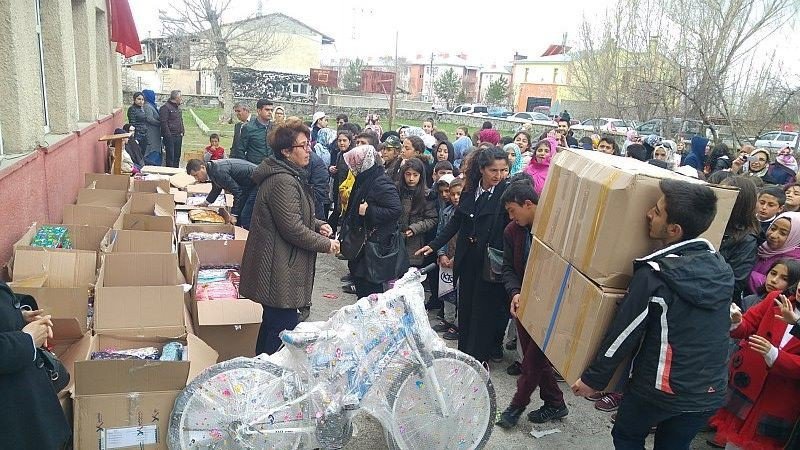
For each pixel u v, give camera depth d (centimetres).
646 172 237
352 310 282
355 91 4153
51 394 226
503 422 352
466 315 404
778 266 318
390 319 283
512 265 348
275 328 348
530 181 351
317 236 329
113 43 1076
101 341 319
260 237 332
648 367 227
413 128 985
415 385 291
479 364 305
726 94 1426
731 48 1341
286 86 3800
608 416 377
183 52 3006
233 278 444
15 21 412
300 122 330
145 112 1131
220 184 594
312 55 4106
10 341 203
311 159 633
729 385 316
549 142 602
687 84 1380
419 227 489
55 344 315
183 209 632
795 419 292
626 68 1581
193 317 394
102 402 260
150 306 335
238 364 275
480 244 376
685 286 214
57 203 521
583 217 248
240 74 3653
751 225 355
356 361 275
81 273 373
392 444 295
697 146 919
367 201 420
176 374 266
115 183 646
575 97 2355
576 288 248
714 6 1344
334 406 269
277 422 274
